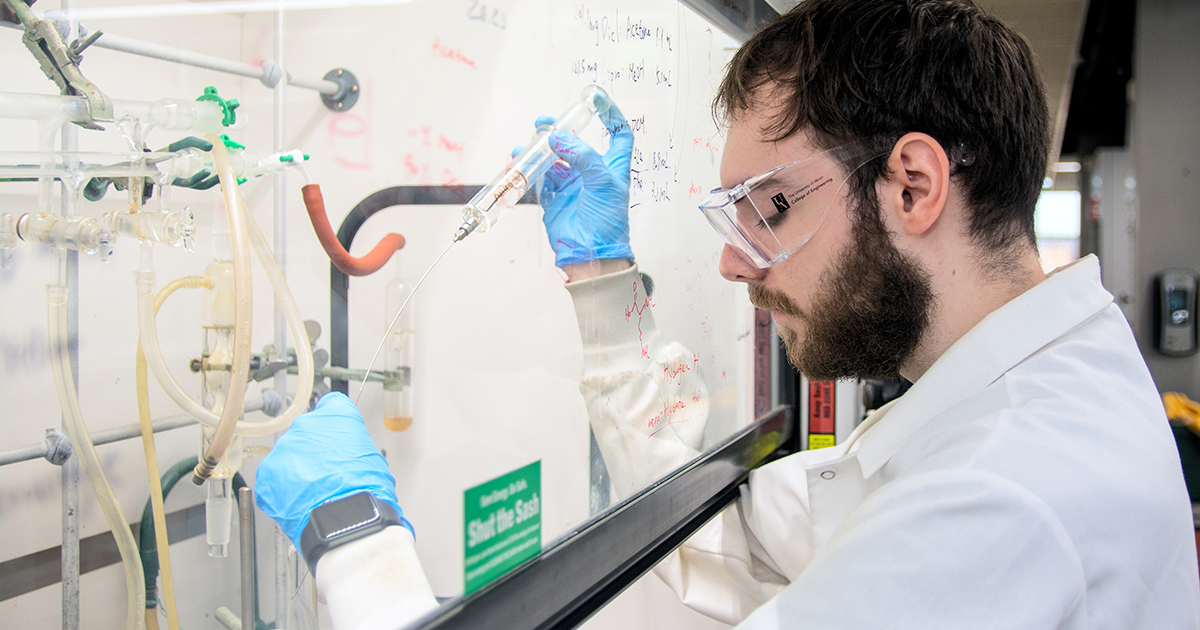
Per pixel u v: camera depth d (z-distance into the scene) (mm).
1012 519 458
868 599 450
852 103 632
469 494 529
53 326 647
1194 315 2328
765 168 688
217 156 661
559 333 913
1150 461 540
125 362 731
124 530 707
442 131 904
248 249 662
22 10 609
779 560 980
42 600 722
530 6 884
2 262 645
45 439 674
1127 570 491
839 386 1572
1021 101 636
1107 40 2623
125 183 641
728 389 1241
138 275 669
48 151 607
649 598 1188
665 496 833
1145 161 2398
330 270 890
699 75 1113
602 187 879
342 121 879
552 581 603
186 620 805
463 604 495
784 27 689
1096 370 601
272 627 839
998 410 578
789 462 1027
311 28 862
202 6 797
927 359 708
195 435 797
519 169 801
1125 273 2803
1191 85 2334
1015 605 442
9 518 698
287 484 623
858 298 656
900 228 638
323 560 559
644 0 973
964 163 623
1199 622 555
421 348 879
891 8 631
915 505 485
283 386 867
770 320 1424
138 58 742
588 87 857
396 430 850
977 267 650
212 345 725
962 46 618
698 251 1130
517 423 900
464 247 902
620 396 909
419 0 882
